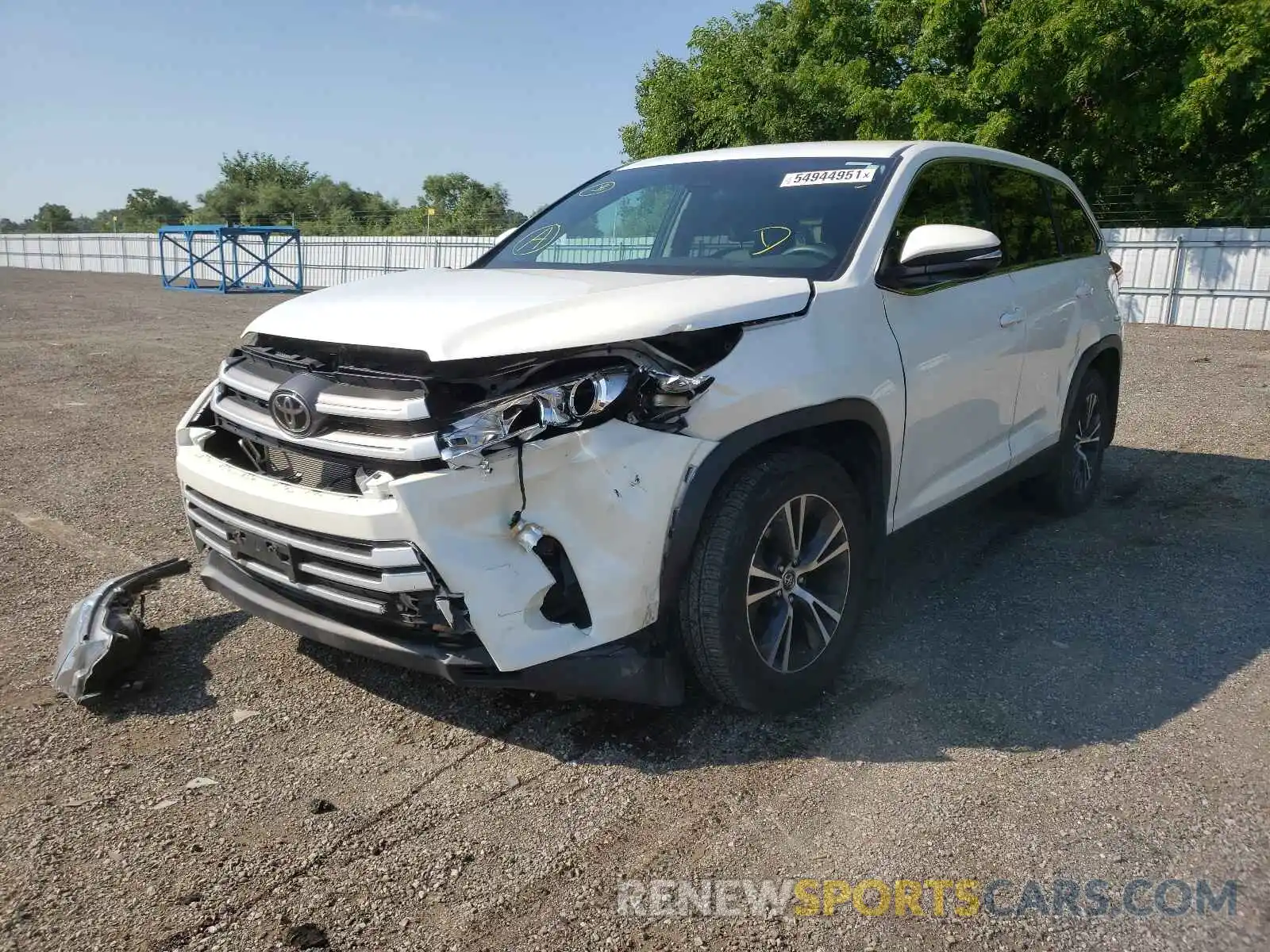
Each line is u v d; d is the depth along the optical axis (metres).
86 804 2.71
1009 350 4.19
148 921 2.25
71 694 3.24
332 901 2.33
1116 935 2.20
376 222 43.09
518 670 2.62
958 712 3.21
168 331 14.86
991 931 2.22
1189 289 15.20
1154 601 4.16
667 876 2.42
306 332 2.93
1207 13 15.16
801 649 3.22
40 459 6.68
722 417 2.79
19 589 4.26
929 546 4.89
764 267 3.50
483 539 2.56
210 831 2.59
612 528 2.67
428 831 2.60
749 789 2.78
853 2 19.34
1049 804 2.69
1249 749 2.97
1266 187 16.44
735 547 2.87
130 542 4.91
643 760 2.94
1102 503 5.62
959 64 18.09
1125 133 16.70
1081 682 3.42
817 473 3.10
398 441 2.55
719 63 21.12
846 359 3.18
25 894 2.34
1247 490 5.81
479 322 2.71
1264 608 4.06
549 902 2.33
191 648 3.68
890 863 2.46
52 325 15.46
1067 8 15.58
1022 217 4.67
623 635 2.75
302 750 3.00
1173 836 2.54
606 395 2.61
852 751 2.98
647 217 4.06
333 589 2.78
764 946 2.19
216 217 51.91
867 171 3.83
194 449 3.24
